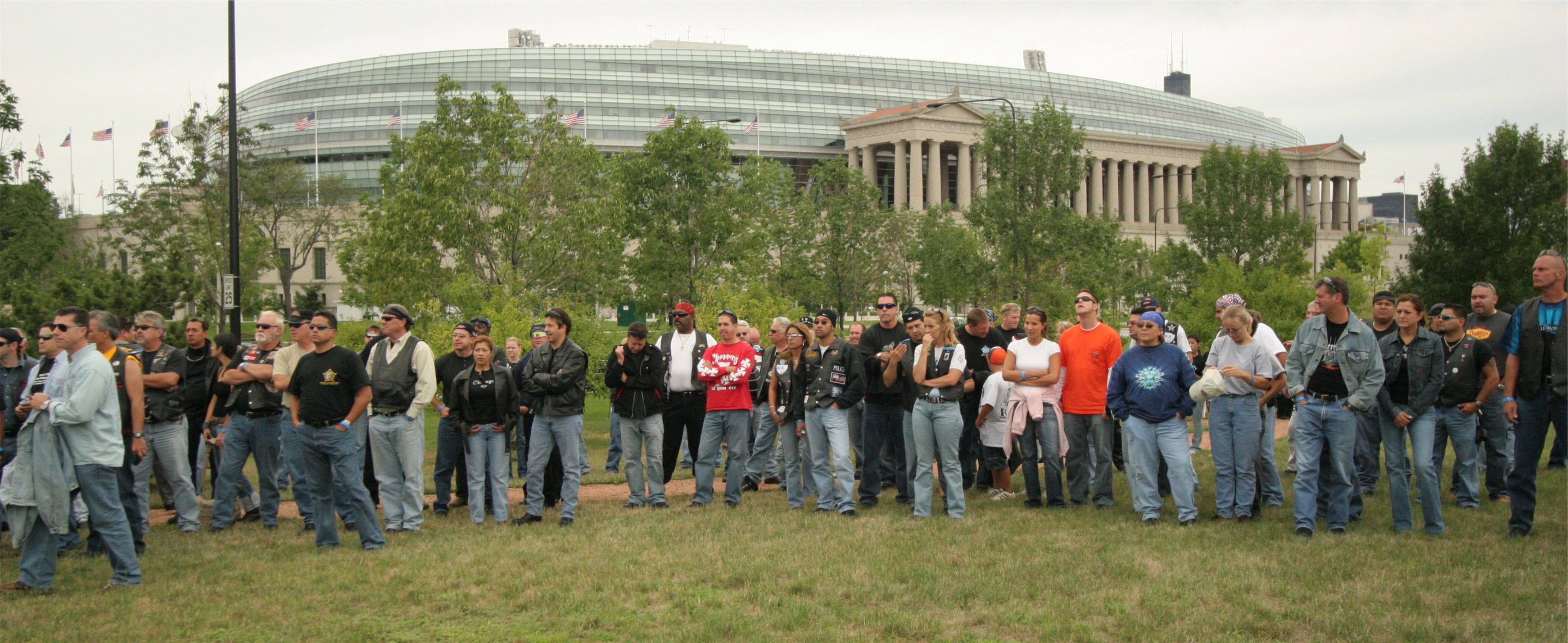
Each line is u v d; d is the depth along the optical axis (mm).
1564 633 6777
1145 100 130500
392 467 10734
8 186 31953
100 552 9945
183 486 10922
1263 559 8789
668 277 31859
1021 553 9188
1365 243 64688
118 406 8875
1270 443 11602
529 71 102062
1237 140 137500
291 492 13812
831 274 40750
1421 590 7793
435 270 27734
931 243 46594
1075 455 11609
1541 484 12266
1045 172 33250
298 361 10391
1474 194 33406
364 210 37750
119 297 20734
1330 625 6992
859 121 101875
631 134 100875
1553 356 9344
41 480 8266
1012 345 11859
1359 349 9727
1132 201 113250
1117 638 6898
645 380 12016
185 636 7234
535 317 24625
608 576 8594
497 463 11195
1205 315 32219
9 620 7543
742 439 12125
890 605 7703
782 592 8070
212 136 55000
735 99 106938
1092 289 33531
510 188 28859
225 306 21109
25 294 20109
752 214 35031
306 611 7785
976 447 12961
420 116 98188
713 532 10344
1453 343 11148
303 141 98938
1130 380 10766
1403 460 10062
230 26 21359
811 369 11602
